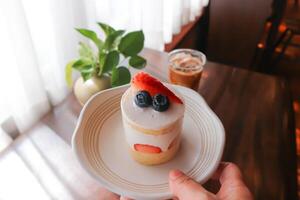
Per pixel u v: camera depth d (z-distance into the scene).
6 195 0.33
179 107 0.29
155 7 0.65
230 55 1.01
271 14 0.92
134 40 0.40
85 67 0.40
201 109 0.36
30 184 0.34
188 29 0.88
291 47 1.21
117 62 0.38
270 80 0.50
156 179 0.30
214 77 0.51
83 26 0.50
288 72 1.10
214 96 0.47
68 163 0.36
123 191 0.28
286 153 0.38
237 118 0.43
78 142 0.31
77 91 0.42
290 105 0.46
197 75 0.45
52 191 0.33
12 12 0.35
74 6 0.47
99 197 0.33
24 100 0.43
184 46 0.91
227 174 0.30
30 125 0.45
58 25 0.44
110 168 0.31
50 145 0.39
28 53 0.40
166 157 0.31
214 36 0.99
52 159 0.37
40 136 0.40
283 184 0.35
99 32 0.55
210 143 0.33
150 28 0.69
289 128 0.42
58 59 0.47
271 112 0.44
